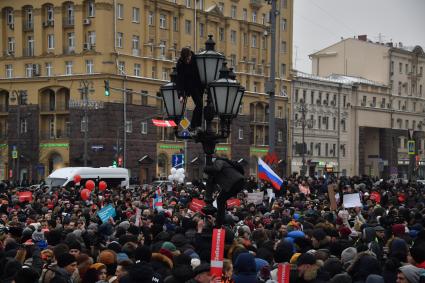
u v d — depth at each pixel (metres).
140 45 77.00
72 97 74.69
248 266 10.19
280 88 94.62
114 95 73.31
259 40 92.94
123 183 51.31
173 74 13.24
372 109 110.56
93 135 72.81
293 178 44.47
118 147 67.81
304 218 18.80
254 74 91.00
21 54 78.69
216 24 86.25
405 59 118.69
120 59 74.31
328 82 102.50
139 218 17.88
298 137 97.00
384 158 113.31
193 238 14.49
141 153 75.81
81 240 14.91
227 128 12.88
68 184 47.47
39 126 77.25
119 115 73.38
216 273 9.02
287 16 96.75
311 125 99.19
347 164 106.31
